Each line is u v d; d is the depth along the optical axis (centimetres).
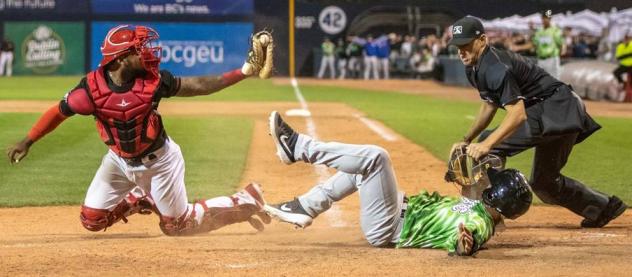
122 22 6456
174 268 945
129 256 1014
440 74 6375
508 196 988
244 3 6531
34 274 915
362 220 1073
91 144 2445
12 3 6350
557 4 6469
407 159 2238
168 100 4334
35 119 3098
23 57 6406
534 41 4253
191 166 2081
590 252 1062
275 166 2094
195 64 6531
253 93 4959
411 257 1009
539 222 1416
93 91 1019
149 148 1073
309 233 1255
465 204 1039
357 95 4869
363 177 1049
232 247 1091
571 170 2061
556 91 1197
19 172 1962
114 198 1144
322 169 2044
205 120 3219
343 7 6575
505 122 1063
